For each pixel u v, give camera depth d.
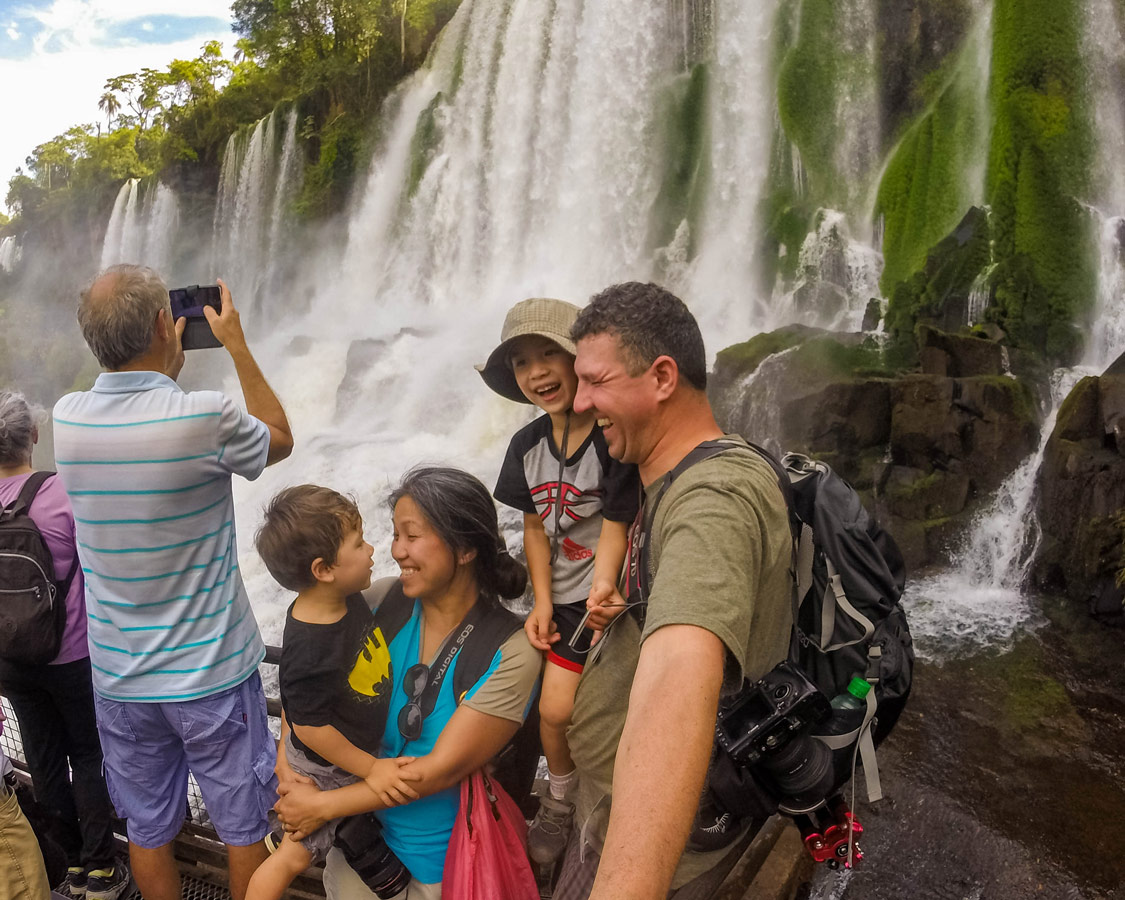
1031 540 9.48
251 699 2.32
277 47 43.09
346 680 1.95
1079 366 12.19
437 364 18.23
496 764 2.25
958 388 10.54
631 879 0.87
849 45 19.36
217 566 2.19
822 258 18.09
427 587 1.94
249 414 2.26
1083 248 13.73
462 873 1.96
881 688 1.53
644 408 1.48
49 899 2.16
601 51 22.73
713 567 1.19
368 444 16.66
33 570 2.42
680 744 0.99
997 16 15.64
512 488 2.07
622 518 1.84
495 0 26.97
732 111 20.75
